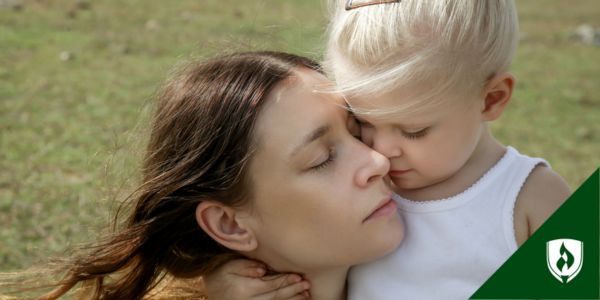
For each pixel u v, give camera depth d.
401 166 2.21
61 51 8.79
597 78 9.82
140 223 2.46
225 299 2.41
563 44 11.97
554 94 8.88
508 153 2.33
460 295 2.27
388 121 2.11
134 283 2.61
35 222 4.26
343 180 2.17
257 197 2.23
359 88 2.08
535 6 15.16
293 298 2.37
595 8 15.15
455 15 2.04
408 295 2.32
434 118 2.07
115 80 7.75
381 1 2.07
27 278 2.79
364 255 2.25
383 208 2.23
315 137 2.15
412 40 2.02
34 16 10.41
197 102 2.31
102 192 3.49
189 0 12.62
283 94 2.21
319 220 2.19
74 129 6.05
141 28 10.36
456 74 2.05
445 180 2.31
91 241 2.71
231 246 2.33
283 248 2.28
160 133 2.40
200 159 2.28
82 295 2.69
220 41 2.88
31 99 6.86
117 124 6.21
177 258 2.51
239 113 2.21
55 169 5.12
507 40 2.15
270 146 2.17
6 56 8.34
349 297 2.46
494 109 2.21
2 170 5.07
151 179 2.41
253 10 11.95
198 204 2.34
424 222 2.31
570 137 7.23
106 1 11.95
